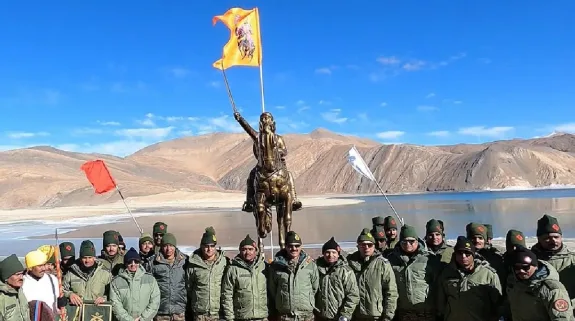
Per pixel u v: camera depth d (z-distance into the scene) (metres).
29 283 8.64
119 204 94.50
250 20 13.75
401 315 9.33
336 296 9.17
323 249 9.44
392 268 9.33
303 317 9.09
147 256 11.40
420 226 39.75
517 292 7.54
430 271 9.20
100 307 9.09
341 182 172.62
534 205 65.00
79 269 9.84
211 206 81.88
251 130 12.87
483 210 57.88
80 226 48.78
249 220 49.84
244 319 9.35
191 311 10.03
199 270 9.62
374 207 69.50
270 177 12.55
